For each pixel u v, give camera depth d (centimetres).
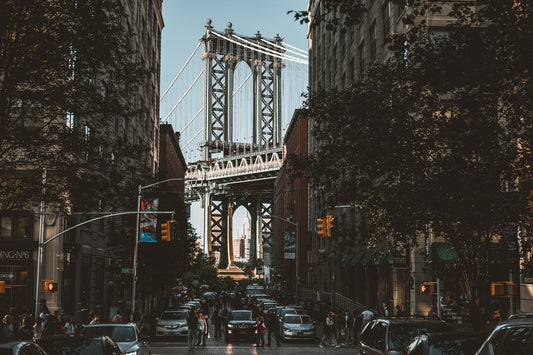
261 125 17750
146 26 6366
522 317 820
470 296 1795
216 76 17375
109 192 1797
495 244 1752
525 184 1405
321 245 7000
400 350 1350
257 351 2927
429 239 3127
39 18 1424
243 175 14625
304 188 8781
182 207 4756
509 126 1395
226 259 19388
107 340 1430
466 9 1224
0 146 1472
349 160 1708
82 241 4091
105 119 1656
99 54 1505
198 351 2883
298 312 3997
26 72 1441
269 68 18062
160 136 8950
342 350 3050
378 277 4384
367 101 1642
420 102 1677
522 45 1103
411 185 1491
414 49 1250
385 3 3981
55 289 2730
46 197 1555
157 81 7400
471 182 1304
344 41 5444
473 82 1157
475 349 1049
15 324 2159
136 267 3950
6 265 3522
